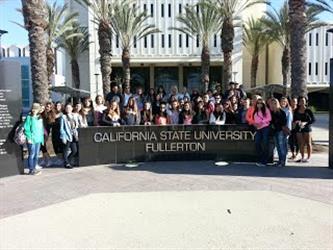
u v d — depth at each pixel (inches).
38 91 584.1
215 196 301.0
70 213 264.7
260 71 1971.0
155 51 1795.0
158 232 226.2
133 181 356.8
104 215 259.0
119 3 1304.1
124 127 452.4
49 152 497.7
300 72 569.6
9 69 386.6
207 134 456.8
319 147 552.1
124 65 1449.3
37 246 209.3
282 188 323.0
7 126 383.9
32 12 575.8
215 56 1752.0
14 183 355.9
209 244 207.6
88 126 447.2
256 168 410.3
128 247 205.6
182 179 362.0
